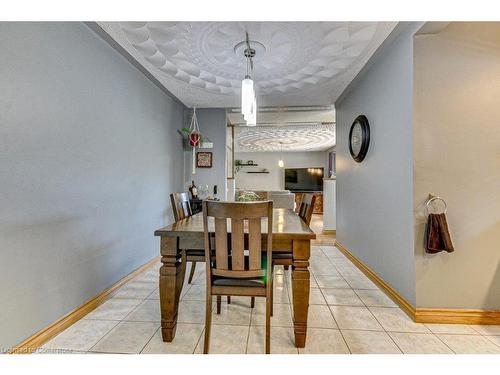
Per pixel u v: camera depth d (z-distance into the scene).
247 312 2.01
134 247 2.67
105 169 2.19
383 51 2.32
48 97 1.61
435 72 1.86
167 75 2.83
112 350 1.53
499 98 1.83
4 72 1.35
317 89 3.25
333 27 1.96
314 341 1.63
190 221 2.02
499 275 1.82
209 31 2.02
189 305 2.12
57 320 1.68
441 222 1.78
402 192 2.04
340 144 3.74
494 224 1.83
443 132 1.86
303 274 1.57
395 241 2.16
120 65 2.39
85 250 1.95
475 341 1.63
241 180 9.88
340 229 3.84
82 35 1.90
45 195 1.59
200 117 4.16
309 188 9.61
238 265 1.50
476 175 1.84
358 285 2.52
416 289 1.87
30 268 1.49
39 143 1.55
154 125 3.10
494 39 1.82
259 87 3.16
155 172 3.14
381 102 2.40
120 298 2.21
